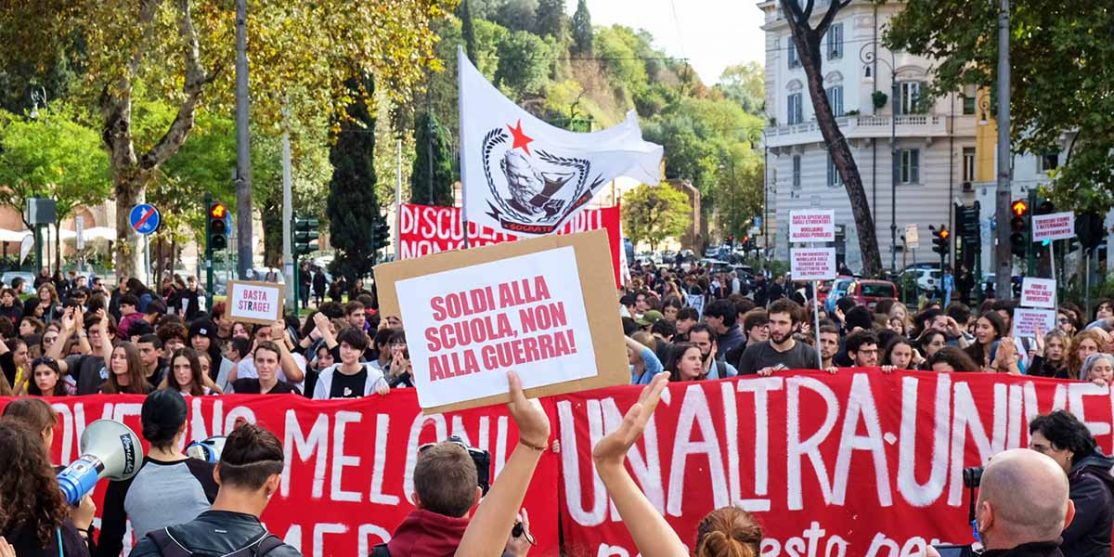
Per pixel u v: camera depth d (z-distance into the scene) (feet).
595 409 26.84
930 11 97.04
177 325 41.11
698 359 31.91
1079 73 92.89
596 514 26.73
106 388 32.83
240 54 75.61
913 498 26.76
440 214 53.26
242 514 15.76
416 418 27.22
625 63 635.66
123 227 106.32
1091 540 19.58
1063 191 94.89
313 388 37.63
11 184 165.07
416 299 12.16
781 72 252.42
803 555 26.76
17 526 16.47
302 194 207.10
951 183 226.99
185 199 163.73
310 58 95.61
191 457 20.79
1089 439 19.98
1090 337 34.40
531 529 26.66
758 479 26.84
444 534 16.14
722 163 514.68
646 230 334.44
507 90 501.15
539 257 12.00
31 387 36.11
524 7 593.42
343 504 27.17
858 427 26.84
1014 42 94.84
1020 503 13.79
